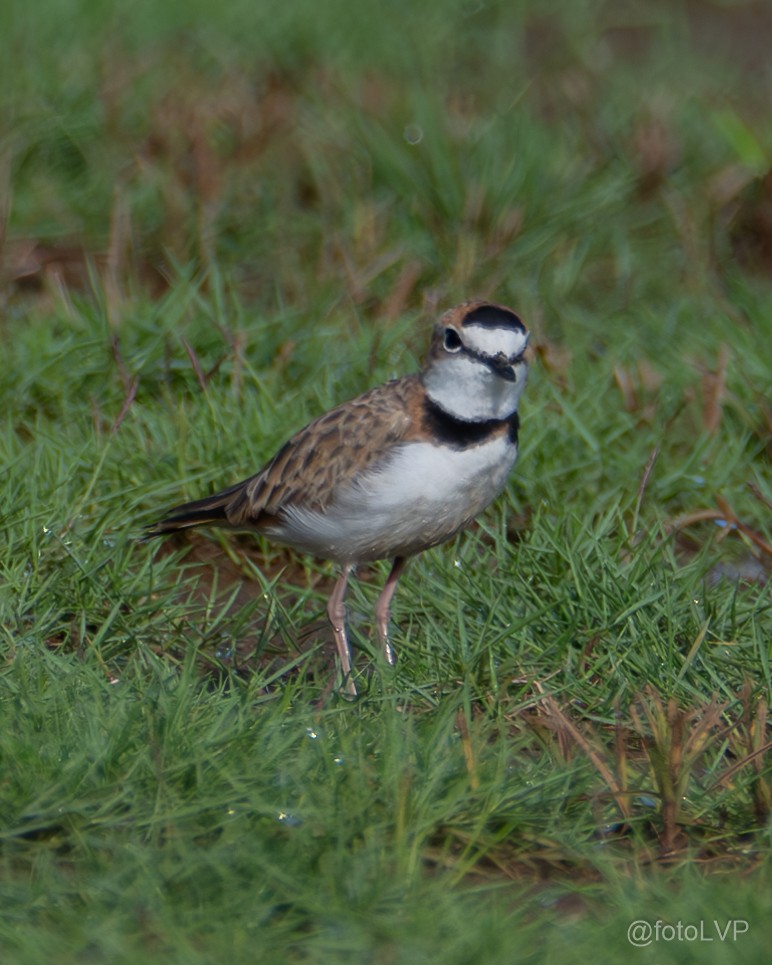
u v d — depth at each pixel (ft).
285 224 51.88
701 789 28.07
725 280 52.13
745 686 29.50
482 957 23.07
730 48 72.33
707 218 53.26
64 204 51.78
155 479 39.50
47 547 35.32
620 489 39.70
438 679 31.65
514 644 33.12
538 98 63.31
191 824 25.91
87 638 33.12
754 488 39.68
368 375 43.50
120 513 37.17
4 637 32.12
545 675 32.12
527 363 31.22
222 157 53.52
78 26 62.44
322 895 24.48
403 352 44.73
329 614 32.76
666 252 53.11
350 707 29.40
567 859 26.45
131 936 23.56
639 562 34.63
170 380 43.96
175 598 36.50
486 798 26.76
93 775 26.50
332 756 27.35
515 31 71.31
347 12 67.67
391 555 32.60
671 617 32.83
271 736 27.86
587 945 23.53
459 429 30.68
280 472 32.53
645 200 54.54
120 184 52.01
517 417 31.58
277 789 26.55
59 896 24.39
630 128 58.13
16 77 56.70
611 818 27.55
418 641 33.58
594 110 60.29
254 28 64.75
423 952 23.35
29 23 61.72
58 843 25.67
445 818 26.40
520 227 51.39
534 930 24.09
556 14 73.97
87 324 45.68
